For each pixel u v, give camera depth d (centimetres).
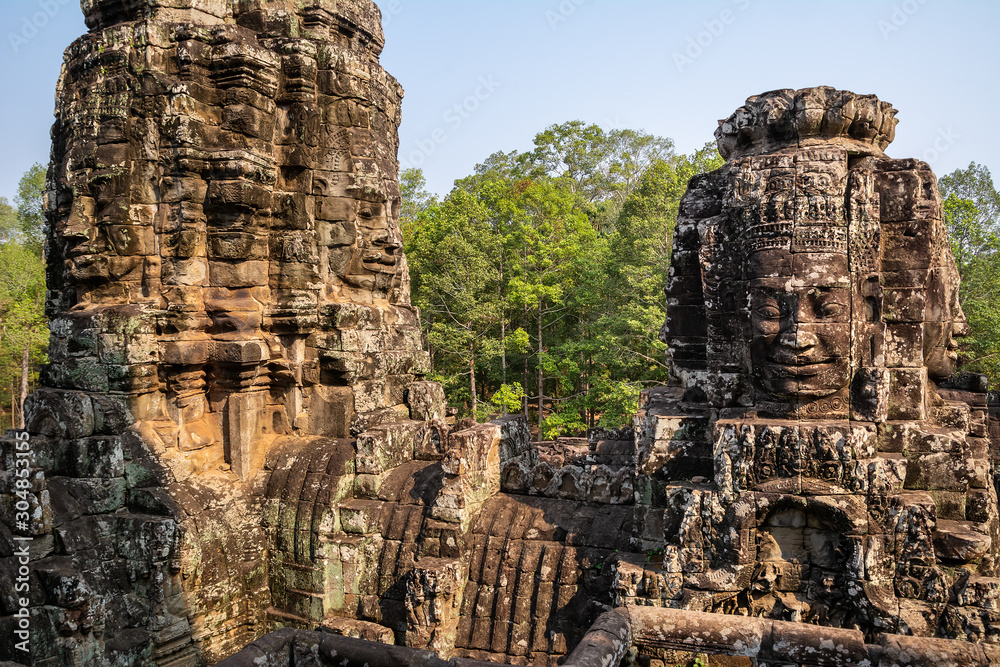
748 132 725
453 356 2947
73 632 698
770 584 629
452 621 771
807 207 654
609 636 496
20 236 4391
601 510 809
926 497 614
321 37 1030
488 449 855
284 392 986
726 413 703
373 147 1048
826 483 619
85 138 898
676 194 2703
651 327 2389
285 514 893
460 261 2766
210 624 836
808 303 654
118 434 841
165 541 792
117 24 909
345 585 853
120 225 886
